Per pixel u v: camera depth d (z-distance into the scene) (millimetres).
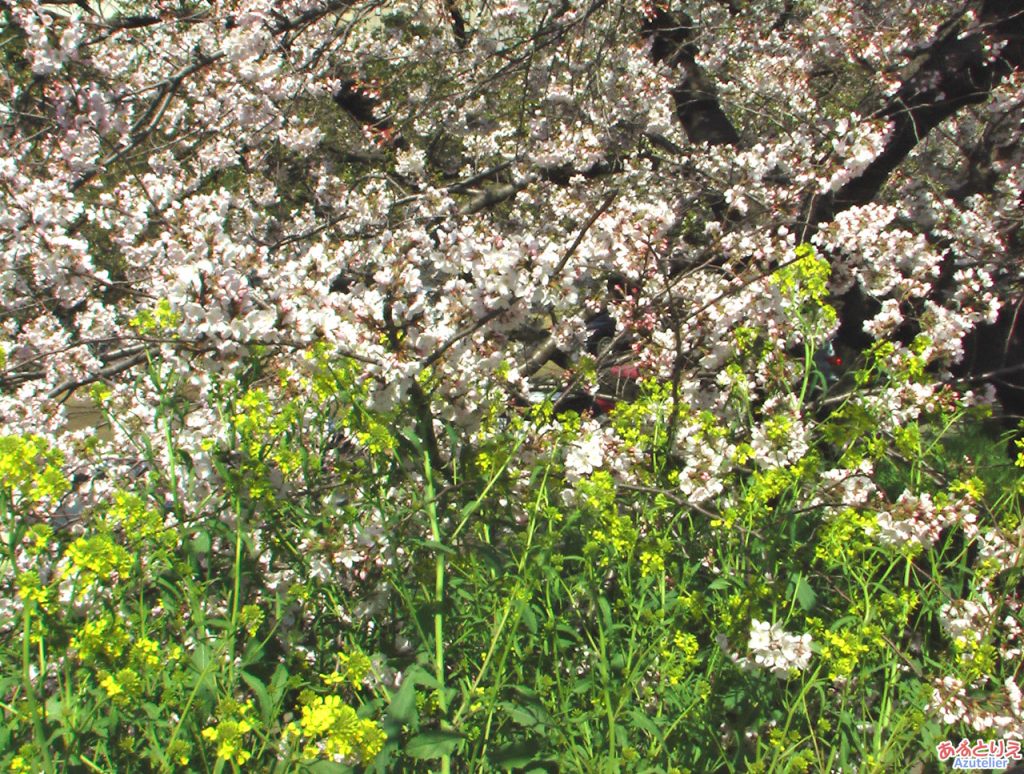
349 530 2562
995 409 6113
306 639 2678
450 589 2553
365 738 1925
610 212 4055
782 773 2338
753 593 2578
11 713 2137
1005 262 5906
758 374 3566
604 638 2367
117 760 2137
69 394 4387
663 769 2340
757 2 8281
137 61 6715
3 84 5254
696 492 2893
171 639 2412
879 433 3521
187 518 2596
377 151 7871
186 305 2738
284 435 2771
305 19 6070
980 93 6082
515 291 2850
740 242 4129
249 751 2092
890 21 7160
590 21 6492
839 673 2541
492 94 7844
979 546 3088
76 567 2207
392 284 2945
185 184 6254
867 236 4070
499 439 2820
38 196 4285
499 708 2295
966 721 2570
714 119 7227
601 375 4328
